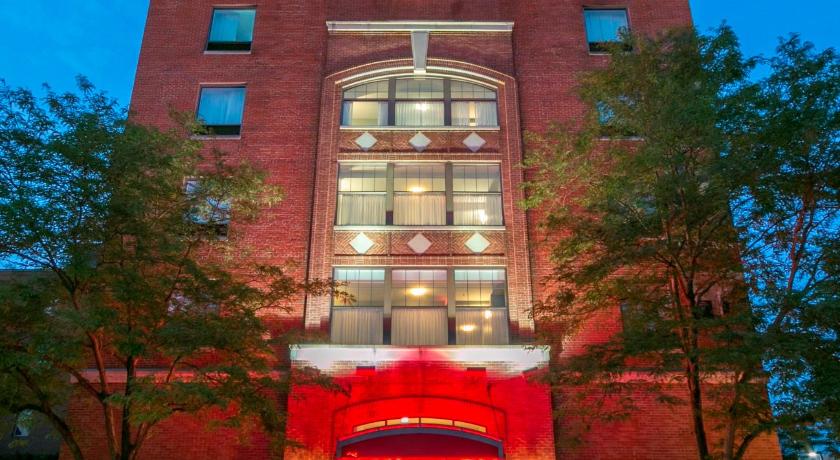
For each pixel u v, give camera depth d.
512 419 17.39
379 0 24.72
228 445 17.66
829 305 11.81
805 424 12.77
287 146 21.80
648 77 15.34
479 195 21.02
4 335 12.36
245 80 23.06
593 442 17.58
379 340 19.09
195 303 14.62
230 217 16.95
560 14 24.14
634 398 18.05
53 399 14.68
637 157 14.09
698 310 13.88
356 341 19.09
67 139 13.17
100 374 13.72
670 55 15.79
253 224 20.23
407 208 20.78
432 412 17.12
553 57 23.27
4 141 12.91
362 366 17.92
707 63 15.52
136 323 13.59
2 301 11.98
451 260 19.84
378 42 23.48
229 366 13.70
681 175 14.16
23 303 12.62
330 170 21.09
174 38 23.81
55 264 13.19
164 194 14.35
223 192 15.76
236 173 16.30
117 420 17.86
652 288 16.47
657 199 14.03
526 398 17.61
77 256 12.34
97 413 18.00
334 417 17.31
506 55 23.28
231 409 17.81
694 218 14.24
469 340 19.09
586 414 15.88
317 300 19.14
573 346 18.69
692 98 14.08
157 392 11.95
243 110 22.52
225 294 14.57
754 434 13.12
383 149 21.45
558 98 22.53
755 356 11.92
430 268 19.92
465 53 23.20
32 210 12.27
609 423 17.72
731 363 12.56
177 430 17.78
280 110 22.45
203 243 15.89
